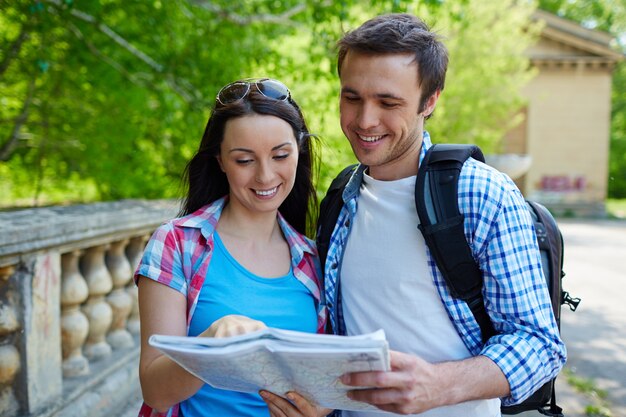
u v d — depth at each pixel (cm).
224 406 165
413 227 166
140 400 353
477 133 1442
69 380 315
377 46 154
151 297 160
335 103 622
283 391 143
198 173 184
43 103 767
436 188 159
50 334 286
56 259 290
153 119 791
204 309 164
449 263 157
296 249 180
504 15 1500
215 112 170
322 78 682
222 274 168
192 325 164
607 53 2009
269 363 128
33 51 640
